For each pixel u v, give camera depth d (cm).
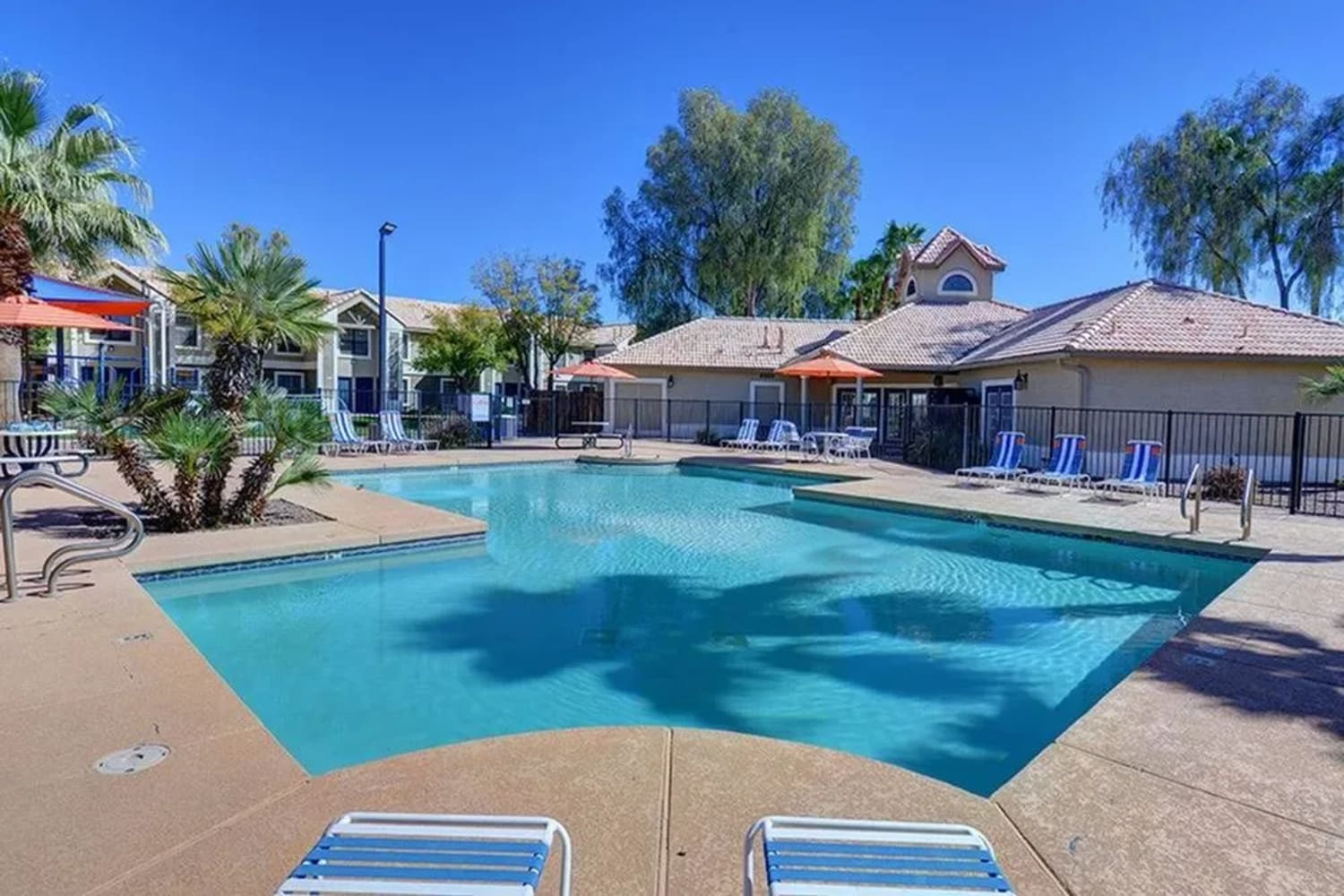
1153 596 855
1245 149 2977
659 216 4022
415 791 343
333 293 4316
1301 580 756
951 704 564
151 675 469
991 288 3108
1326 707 447
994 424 2203
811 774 364
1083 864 292
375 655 654
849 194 3978
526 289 3625
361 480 1747
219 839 302
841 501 1438
